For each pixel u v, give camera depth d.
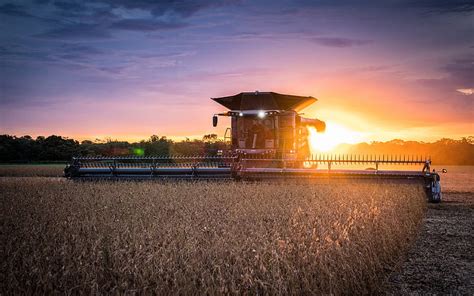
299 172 18.06
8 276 5.72
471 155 54.34
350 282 6.42
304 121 23.08
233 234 7.57
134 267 5.82
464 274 7.75
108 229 8.36
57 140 61.41
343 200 13.12
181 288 5.32
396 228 9.71
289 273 6.01
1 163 58.16
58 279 5.69
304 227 8.47
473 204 16.83
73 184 18.41
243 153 20.72
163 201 12.48
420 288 7.06
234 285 5.49
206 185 17.31
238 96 21.69
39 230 8.20
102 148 50.84
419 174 17.27
